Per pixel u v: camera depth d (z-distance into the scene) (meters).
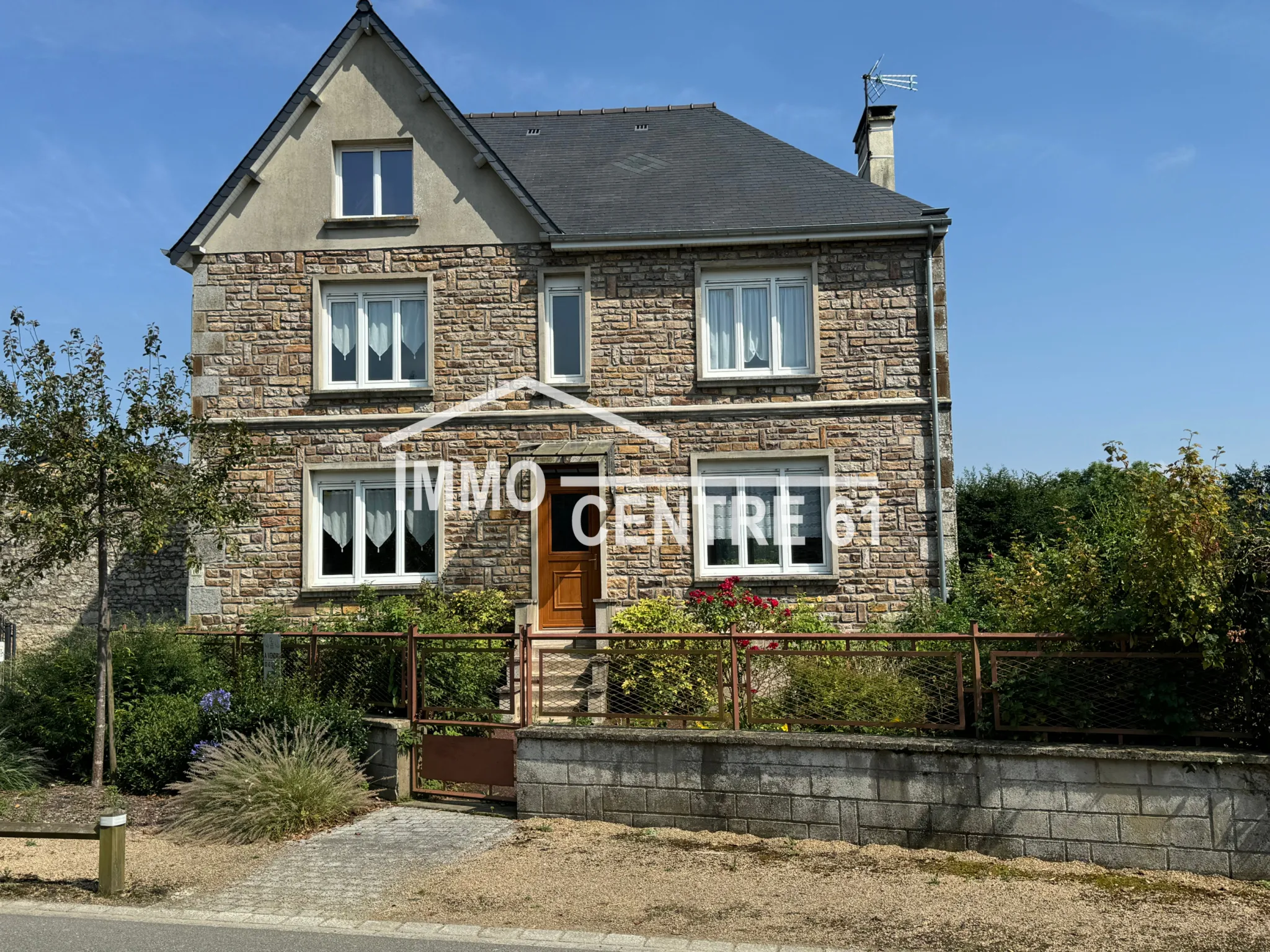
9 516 9.80
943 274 13.96
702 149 16.77
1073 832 7.19
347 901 6.53
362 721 9.44
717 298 14.34
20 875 7.15
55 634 15.90
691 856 7.36
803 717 8.00
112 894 6.68
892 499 13.77
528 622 13.51
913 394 13.86
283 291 14.41
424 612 13.10
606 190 15.48
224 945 5.74
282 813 8.09
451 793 9.05
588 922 6.15
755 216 14.39
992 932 5.95
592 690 8.57
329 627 12.59
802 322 14.22
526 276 14.30
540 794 8.38
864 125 17.45
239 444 10.38
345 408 14.29
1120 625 7.32
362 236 14.43
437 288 14.36
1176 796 7.00
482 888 6.74
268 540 14.12
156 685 10.63
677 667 8.37
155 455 9.86
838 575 13.70
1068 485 23.45
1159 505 7.10
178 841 7.99
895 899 6.49
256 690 9.84
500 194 14.41
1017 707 7.48
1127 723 7.29
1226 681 7.12
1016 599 8.83
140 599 15.80
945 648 8.76
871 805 7.60
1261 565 6.98
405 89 14.53
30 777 9.76
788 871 7.04
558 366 14.40
